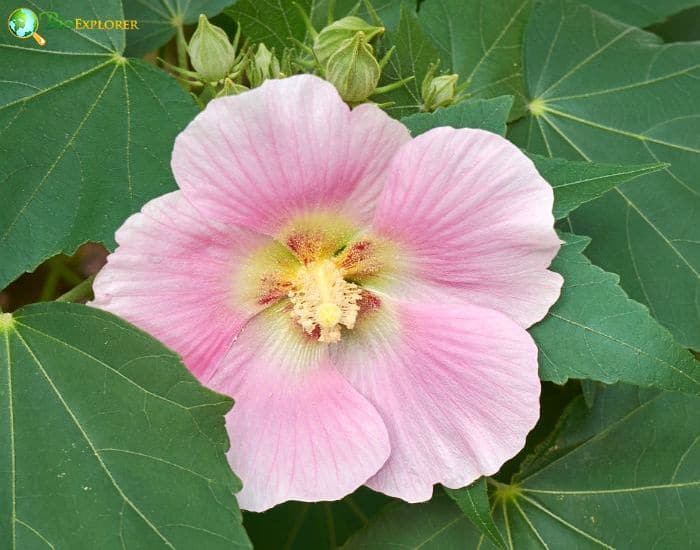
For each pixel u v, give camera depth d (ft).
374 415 1.17
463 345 1.15
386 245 1.17
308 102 1.07
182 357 1.14
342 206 1.14
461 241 1.13
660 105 1.44
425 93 1.33
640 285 1.36
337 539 1.57
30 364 1.15
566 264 1.18
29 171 1.23
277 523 1.57
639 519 1.31
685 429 1.32
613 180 1.19
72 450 1.12
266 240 1.15
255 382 1.17
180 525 1.10
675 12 1.54
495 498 1.34
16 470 1.12
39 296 1.64
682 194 1.40
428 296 1.18
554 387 1.41
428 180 1.11
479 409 1.16
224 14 1.51
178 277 1.12
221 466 1.11
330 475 1.16
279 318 1.20
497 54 1.43
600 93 1.45
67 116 1.25
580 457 1.34
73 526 1.11
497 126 1.20
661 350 1.15
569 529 1.32
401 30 1.34
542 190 1.11
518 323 1.16
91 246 1.63
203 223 1.10
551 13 1.48
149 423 1.12
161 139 1.25
